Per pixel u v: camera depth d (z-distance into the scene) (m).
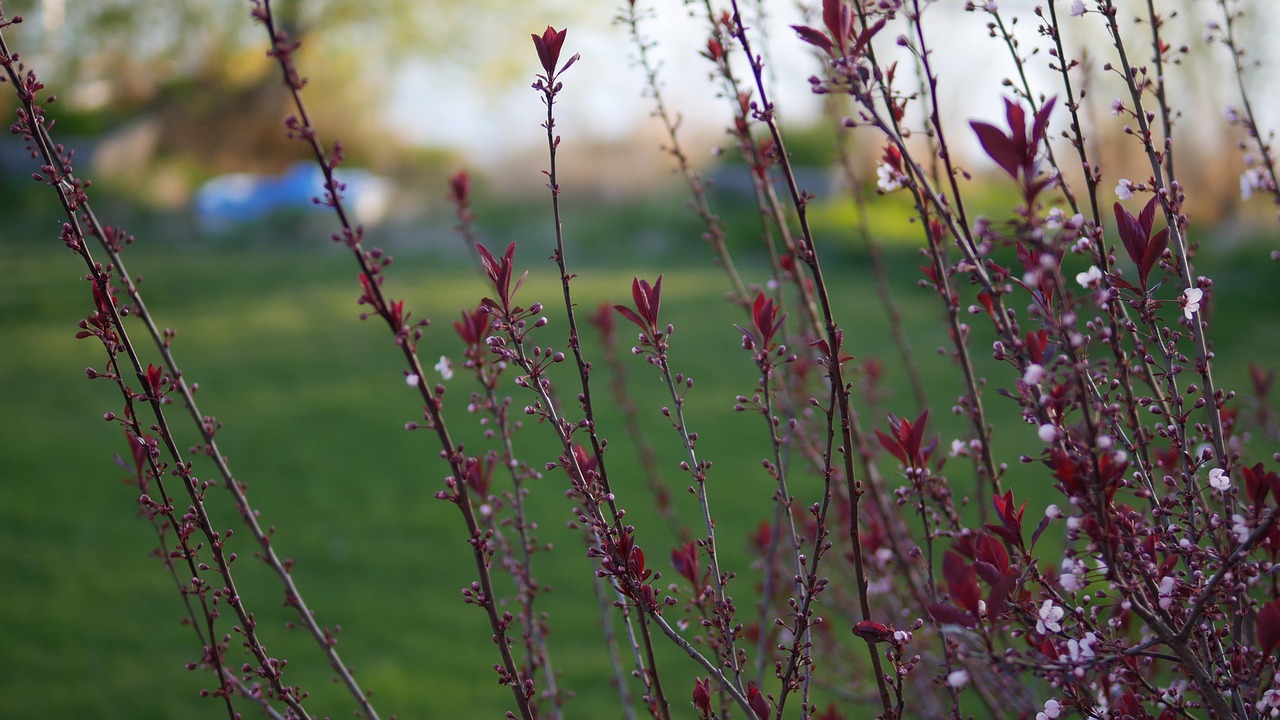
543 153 18.92
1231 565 1.14
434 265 14.70
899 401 7.47
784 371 2.48
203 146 21.14
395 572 5.11
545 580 4.89
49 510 5.94
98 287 1.54
